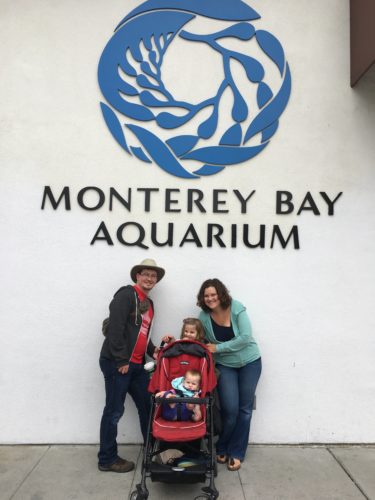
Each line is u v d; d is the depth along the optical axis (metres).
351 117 4.27
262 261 4.25
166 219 4.25
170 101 4.25
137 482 3.60
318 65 4.29
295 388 4.25
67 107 4.25
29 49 4.25
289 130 4.26
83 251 4.23
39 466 3.81
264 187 4.25
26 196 4.22
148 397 3.92
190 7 4.28
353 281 4.26
